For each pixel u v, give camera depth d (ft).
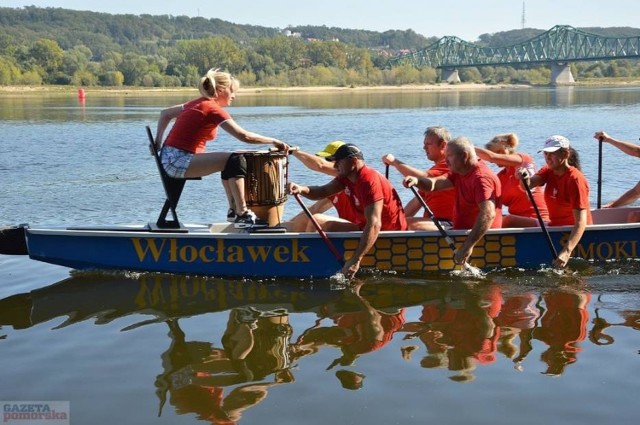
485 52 458.09
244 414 12.87
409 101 165.27
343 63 404.36
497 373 14.38
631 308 18.30
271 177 21.61
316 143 59.31
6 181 41.32
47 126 80.84
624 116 89.30
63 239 21.42
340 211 22.24
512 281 20.79
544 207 23.34
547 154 21.57
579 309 18.28
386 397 13.39
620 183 38.91
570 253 21.42
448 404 13.07
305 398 13.42
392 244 21.38
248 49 422.82
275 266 21.31
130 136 68.59
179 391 13.82
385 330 16.99
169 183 21.93
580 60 380.37
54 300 19.49
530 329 16.89
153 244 21.42
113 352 15.79
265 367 14.89
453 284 20.58
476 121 85.66
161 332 17.02
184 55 350.84
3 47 436.35
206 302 19.26
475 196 20.61
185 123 21.33
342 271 20.80
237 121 88.12
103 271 21.88
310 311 18.45
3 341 16.52
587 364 14.74
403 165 22.27
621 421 12.39
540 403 13.05
